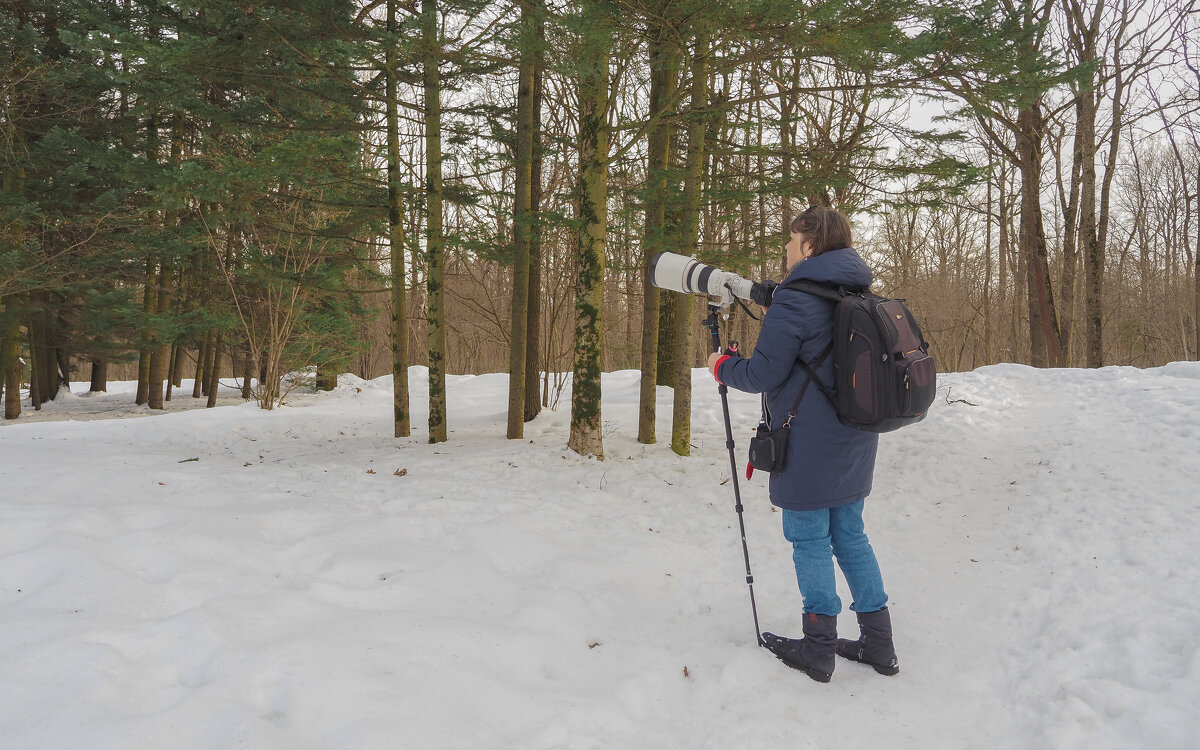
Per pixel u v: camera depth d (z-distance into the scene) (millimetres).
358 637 2506
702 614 3170
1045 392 7414
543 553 3805
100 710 1991
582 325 6469
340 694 2117
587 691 2422
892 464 5570
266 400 12844
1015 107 5746
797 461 2520
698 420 8266
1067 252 15070
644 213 7531
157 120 13406
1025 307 22188
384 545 3734
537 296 9219
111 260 12484
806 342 2494
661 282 2941
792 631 2945
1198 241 16875
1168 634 2494
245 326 13367
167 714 1967
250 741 1845
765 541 4227
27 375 16828
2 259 11031
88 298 12422
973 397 7504
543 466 6094
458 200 8172
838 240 2621
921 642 2857
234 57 6344
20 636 2371
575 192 6848
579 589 3332
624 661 2674
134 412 14836
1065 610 2869
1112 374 7625
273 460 6898
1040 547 3643
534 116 9172
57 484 4523
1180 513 3676
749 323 18172
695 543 4250
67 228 12609
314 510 4340
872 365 2373
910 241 22062
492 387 13391
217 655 2314
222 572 3143
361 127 7168
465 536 4039
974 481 5000
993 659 2678
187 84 6586
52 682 2090
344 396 14977
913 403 2377
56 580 2912
